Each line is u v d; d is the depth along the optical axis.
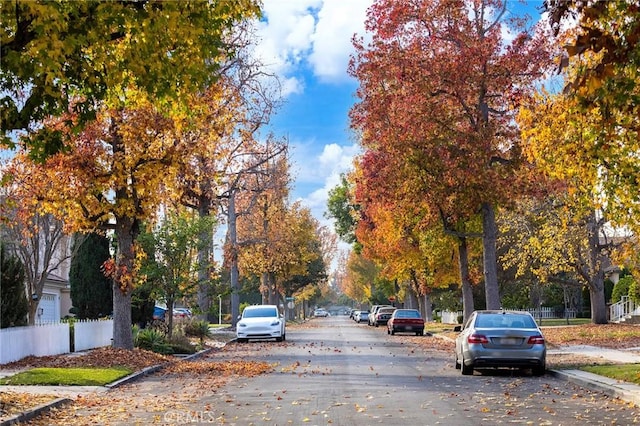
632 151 16.66
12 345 23.88
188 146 25.80
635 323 49.62
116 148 25.73
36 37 11.89
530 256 42.62
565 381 19.62
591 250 43.84
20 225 34.34
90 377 19.70
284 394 16.81
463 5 32.12
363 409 14.16
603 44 9.14
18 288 28.69
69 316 53.78
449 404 14.95
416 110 32.34
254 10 13.93
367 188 36.25
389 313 75.50
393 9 32.00
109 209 25.83
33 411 13.91
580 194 21.58
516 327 21.38
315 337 48.50
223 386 18.81
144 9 12.49
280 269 76.62
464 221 40.38
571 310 71.31
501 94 32.69
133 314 39.12
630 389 16.36
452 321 71.00
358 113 33.97
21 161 24.25
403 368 23.84
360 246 85.94
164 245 32.00
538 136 18.88
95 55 12.97
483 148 31.97
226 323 85.75
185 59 13.48
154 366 24.41
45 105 13.58
